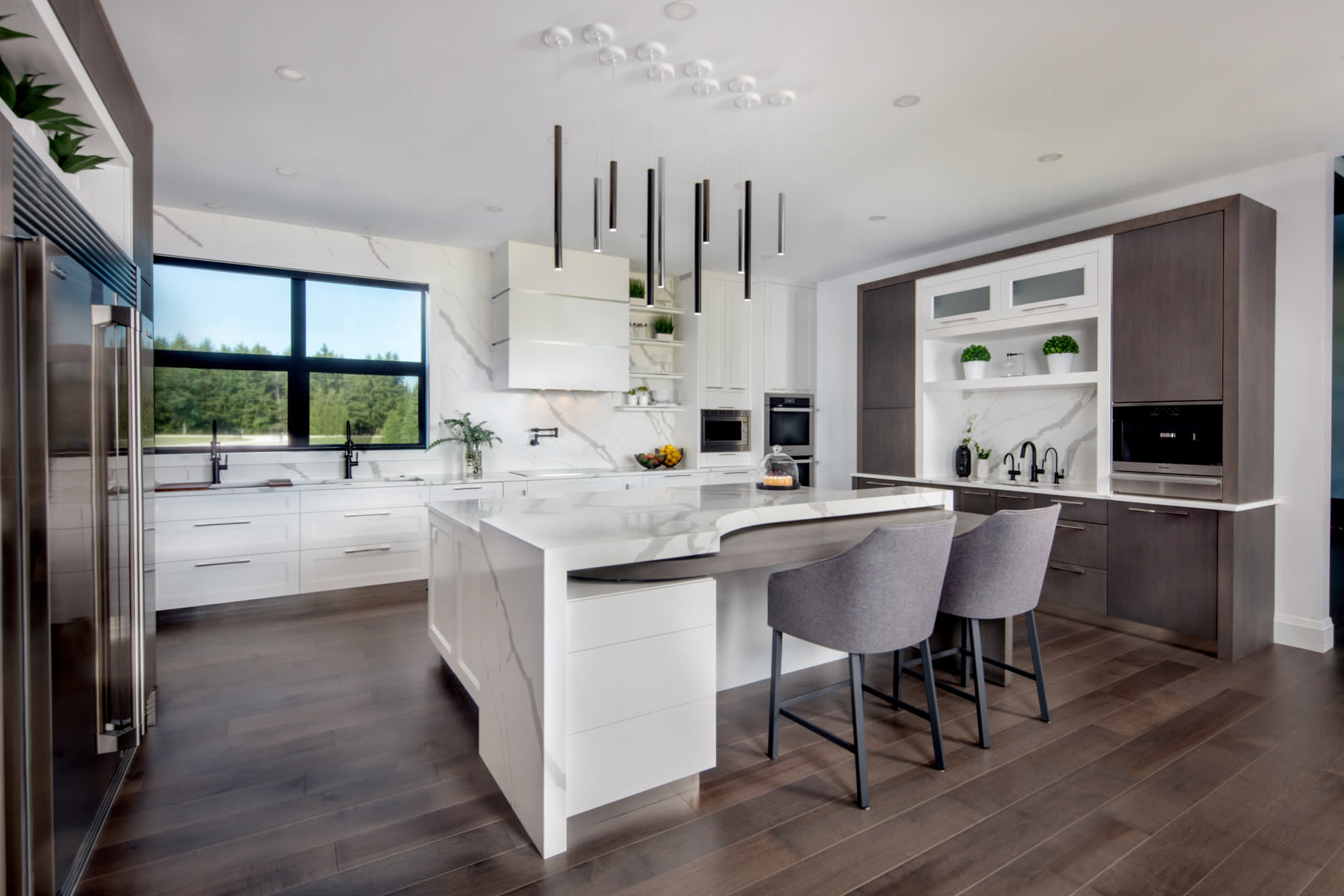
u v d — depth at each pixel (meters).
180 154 3.44
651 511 2.57
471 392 5.32
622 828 1.95
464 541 2.62
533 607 1.86
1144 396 3.72
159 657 3.34
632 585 2.00
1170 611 3.56
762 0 2.21
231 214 4.45
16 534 1.42
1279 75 2.66
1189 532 3.48
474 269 5.32
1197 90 2.79
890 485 5.18
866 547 2.01
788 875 1.74
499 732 2.14
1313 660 3.35
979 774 2.24
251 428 4.70
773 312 6.21
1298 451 3.54
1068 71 2.65
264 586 4.21
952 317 4.75
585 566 1.85
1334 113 2.99
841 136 3.23
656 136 3.23
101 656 1.80
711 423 5.99
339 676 3.09
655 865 1.79
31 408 1.44
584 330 5.28
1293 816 2.00
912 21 2.33
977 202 4.15
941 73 2.67
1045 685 3.02
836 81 2.73
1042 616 4.12
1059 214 4.41
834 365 6.34
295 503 4.29
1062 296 4.12
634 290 5.89
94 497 1.76
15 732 1.42
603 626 1.89
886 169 3.62
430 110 2.97
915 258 5.47
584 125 3.12
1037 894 1.67
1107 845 1.86
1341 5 2.21
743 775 2.24
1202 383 3.47
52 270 1.48
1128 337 3.78
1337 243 4.43
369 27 2.36
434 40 2.45
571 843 1.88
